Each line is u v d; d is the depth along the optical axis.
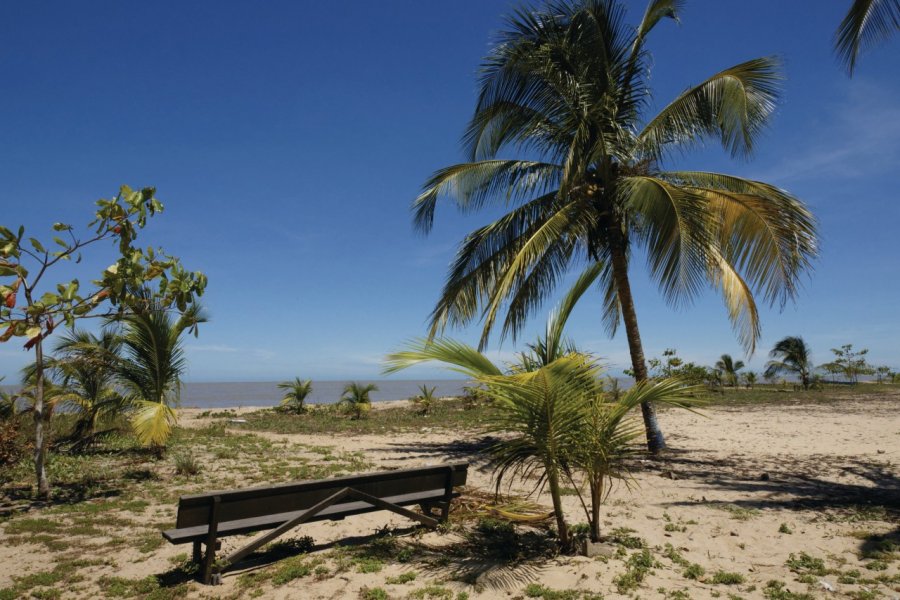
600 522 5.78
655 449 11.16
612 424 4.51
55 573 4.49
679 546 4.98
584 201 10.54
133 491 7.73
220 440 13.54
